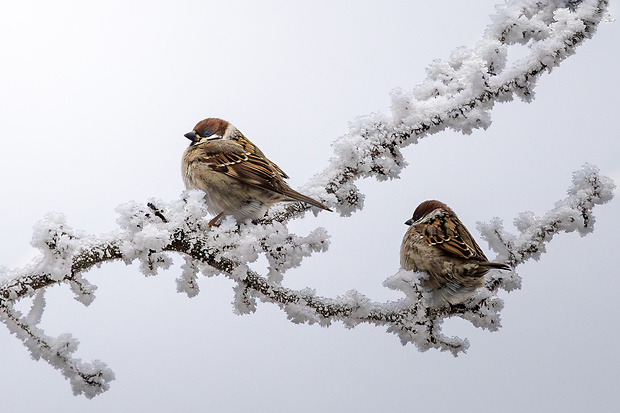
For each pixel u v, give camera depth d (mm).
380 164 8438
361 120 8508
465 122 8398
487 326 8898
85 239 7234
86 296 7402
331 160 8523
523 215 9031
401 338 8086
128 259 7223
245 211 9344
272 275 7621
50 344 7242
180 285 7820
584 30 8695
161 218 7305
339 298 7879
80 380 7254
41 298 7402
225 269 7570
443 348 8070
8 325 7191
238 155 9375
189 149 9805
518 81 8414
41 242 7070
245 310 7742
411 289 8023
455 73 8930
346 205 8531
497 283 8969
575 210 8906
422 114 8438
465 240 9328
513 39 8930
